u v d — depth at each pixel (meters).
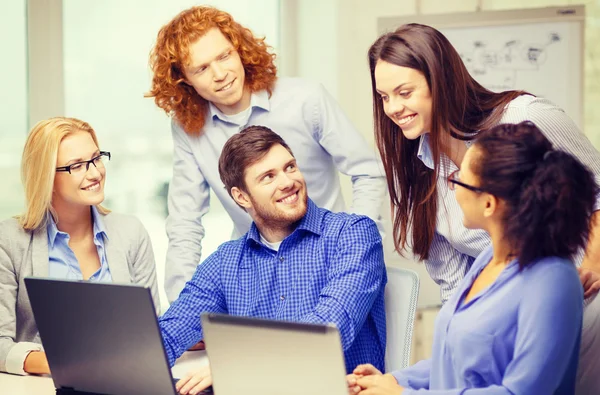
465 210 1.42
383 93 1.84
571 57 3.59
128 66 3.61
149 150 3.67
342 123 2.54
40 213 2.22
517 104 1.83
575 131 1.84
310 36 3.86
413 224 1.99
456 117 1.82
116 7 3.57
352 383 1.54
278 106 2.52
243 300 1.98
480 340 1.39
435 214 1.96
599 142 3.75
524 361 1.33
